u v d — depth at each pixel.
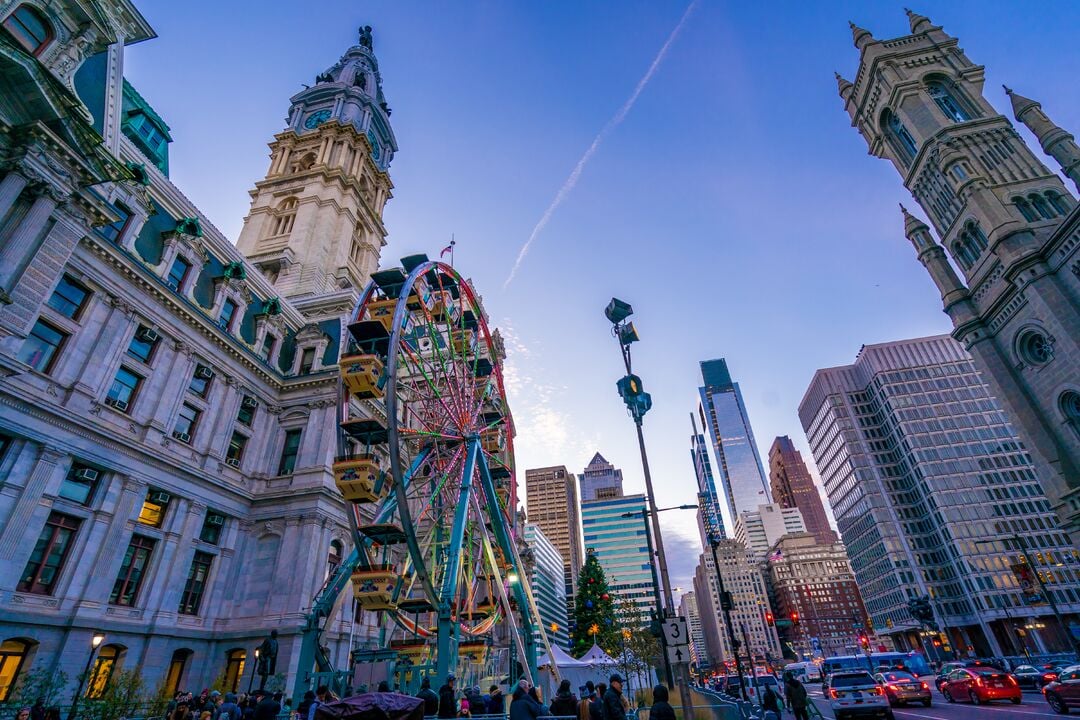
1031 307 50.31
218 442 39.84
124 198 35.50
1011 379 53.31
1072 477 47.41
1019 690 32.81
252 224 71.50
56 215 25.20
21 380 27.78
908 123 66.75
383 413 49.50
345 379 28.58
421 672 26.58
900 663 66.06
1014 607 123.19
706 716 19.27
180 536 35.56
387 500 33.00
